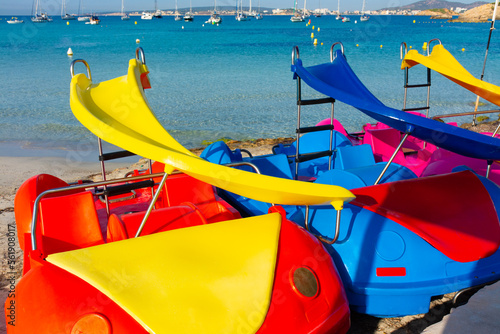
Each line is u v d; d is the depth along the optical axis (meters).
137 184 3.41
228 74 21.84
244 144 9.49
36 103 15.15
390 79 19.67
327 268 2.69
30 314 2.20
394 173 4.14
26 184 3.60
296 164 4.68
